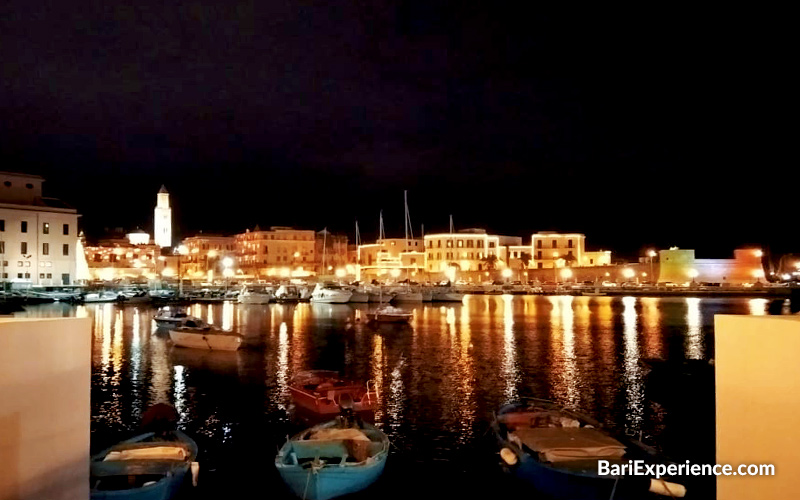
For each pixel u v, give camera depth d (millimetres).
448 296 100062
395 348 42438
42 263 95125
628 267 135125
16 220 92500
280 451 15250
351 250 180000
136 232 175750
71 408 5797
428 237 160625
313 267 164875
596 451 14531
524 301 102312
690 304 90438
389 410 23703
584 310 79875
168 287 113750
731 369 4934
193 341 42688
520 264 155250
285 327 58938
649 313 73750
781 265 132125
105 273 143500
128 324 61469
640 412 23422
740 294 109000
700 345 42719
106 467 14156
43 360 5438
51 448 5516
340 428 17094
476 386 28422
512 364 34812
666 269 128375
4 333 5027
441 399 25609
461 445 19328
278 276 151125
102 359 37906
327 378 25953
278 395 26797
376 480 15320
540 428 16516
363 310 83125
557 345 43156
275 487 16391
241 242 168375
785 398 4480
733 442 4898
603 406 24375
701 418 22562
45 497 5418
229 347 41250
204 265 170750
